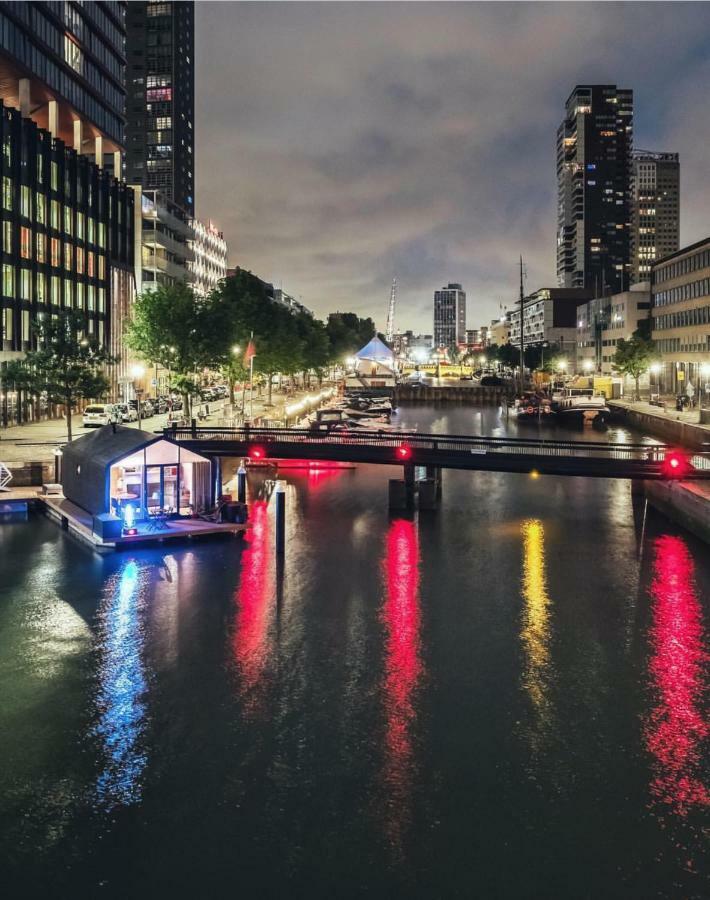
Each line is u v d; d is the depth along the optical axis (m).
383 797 16.81
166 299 81.25
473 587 31.44
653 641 25.69
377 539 39.41
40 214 82.94
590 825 15.94
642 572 33.78
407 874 14.50
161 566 33.59
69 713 20.30
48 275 84.38
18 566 33.19
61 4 91.44
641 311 155.12
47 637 25.39
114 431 43.59
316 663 23.64
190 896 13.90
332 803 16.58
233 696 21.39
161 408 91.62
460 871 14.59
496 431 96.50
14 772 17.56
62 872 14.46
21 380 56.53
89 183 95.94
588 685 22.31
